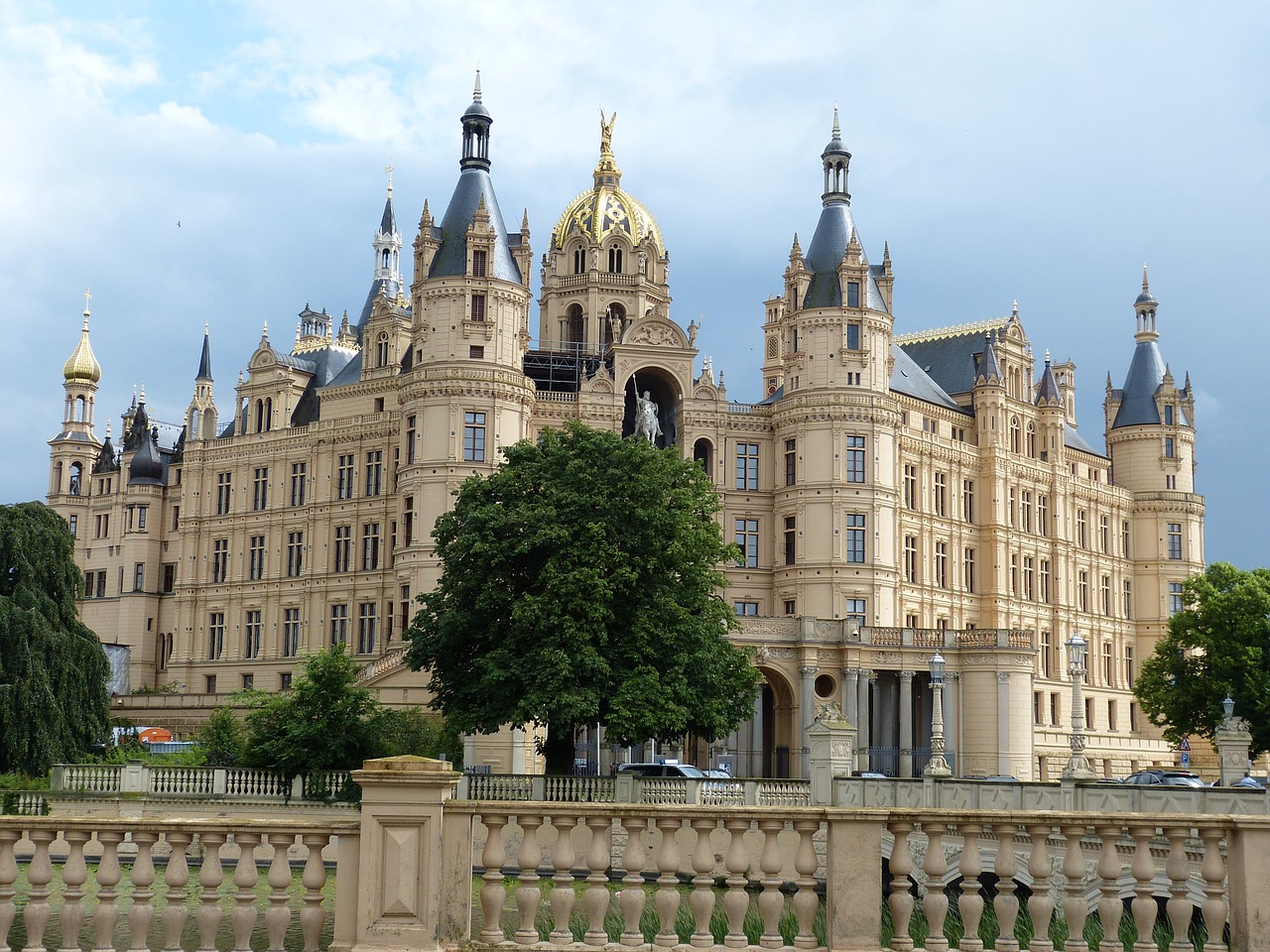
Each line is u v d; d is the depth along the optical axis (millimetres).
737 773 92125
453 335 98125
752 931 24797
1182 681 102562
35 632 69938
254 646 117062
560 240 121438
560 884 19312
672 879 19266
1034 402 130500
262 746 66250
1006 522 122375
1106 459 139125
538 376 113375
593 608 63562
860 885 19156
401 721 70875
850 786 55938
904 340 133500
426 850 19016
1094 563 133500
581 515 67125
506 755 86938
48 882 18906
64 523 75500
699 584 69000
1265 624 98062
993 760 94438
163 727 100875
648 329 106312
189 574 121438
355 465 111875
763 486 108188
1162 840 33344
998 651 95250
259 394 120562
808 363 106188
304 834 19391
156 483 132625
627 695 62344
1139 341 143750
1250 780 60156
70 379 142500
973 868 19156
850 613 102938
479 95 102250
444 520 70312
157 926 28609
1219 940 18984
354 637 109250
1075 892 19203
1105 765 128250
